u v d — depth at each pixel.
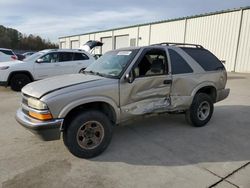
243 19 17.83
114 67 4.29
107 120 3.87
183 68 4.83
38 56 10.25
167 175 3.30
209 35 20.50
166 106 4.61
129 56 4.28
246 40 17.77
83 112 3.69
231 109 6.94
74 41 45.44
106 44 35.47
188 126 5.32
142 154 3.94
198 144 4.38
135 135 4.78
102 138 3.85
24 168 3.44
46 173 3.31
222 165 3.60
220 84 5.55
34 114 3.50
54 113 3.41
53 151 4.00
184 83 4.79
